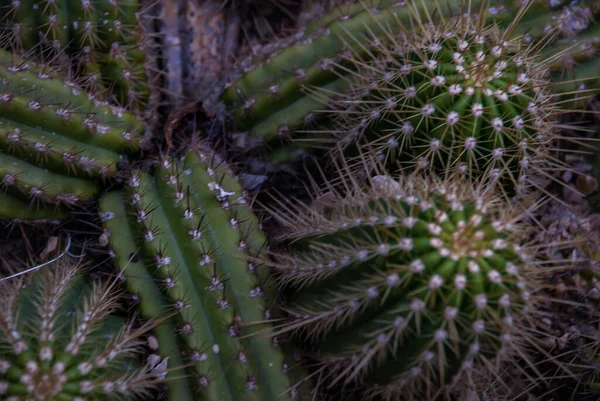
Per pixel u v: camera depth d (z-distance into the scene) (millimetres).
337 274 516
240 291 538
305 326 530
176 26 630
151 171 564
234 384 524
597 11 613
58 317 512
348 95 579
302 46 588
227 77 615
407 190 521
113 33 585
